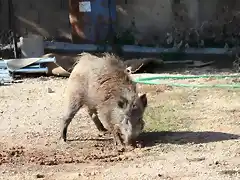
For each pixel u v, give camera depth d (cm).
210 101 1230
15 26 2125
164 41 2141
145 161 834
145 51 2039
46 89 1395
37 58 1614
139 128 891
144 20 2161
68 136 991
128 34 2147
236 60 1798
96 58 947
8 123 1087
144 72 1642
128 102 877
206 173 771
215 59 1897
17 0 2206
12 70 1554
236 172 775
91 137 984
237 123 1050
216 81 1466
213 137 959
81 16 2047
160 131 1004
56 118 1120
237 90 1329
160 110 1151
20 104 1241
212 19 2133
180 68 1719
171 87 1377
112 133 930
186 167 800
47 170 805
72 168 811
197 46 2089
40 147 927
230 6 2122
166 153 873
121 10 2161
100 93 904
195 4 2134
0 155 879
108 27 2059
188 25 2142
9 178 769
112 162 835
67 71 1540
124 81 898
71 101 945
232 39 2091
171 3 2147
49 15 2203
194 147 902
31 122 1092
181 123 1054
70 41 2177
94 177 762
